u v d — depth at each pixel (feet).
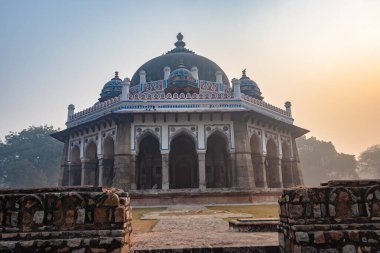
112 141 50.31
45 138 142.51
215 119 47.39
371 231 8.39
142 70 62.03
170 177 53.01
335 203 8.73
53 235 8.45
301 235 8.45
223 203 41.01
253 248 10.14
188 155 54.34
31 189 8.95
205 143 46.29
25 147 136.77
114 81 63.16
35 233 8.41
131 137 46.06
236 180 44.70
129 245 9.68
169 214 25.04
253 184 45.03
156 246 10.35
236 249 10.05
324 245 8.36
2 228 8.43
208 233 13.58
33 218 8.54
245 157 45.44
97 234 8.54
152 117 46.93
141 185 52.85
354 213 8.64
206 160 54.03
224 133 47.01
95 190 9.16
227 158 48.57
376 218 8.56
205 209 30.27
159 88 57.06
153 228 15.80
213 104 47.67
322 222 8.63
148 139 54.39
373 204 8.64
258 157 50.26
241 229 14.02
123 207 8.84
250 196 41.88
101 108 51.37
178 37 76.54
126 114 45.19
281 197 10.23
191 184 53.26
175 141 54.44
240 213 24.59
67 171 57.06
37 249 8.28
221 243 10.75
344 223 8.58
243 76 67.15
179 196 41.01
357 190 8.84
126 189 43.39
